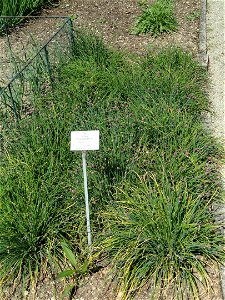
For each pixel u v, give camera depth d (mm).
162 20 6348
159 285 2930
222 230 3299
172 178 3484
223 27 6691
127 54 5570
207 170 3574
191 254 2953
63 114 4270
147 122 4051
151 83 4672
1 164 3756
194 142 3832
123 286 2949
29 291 3066
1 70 5762
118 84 4711
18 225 3184
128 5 7363
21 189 3389
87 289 3055
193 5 7266
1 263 3146
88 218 3084
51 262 3098
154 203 3168
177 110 4258
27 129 4059
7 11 6758
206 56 5766
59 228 3270
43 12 7352
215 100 5023
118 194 3422
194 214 3180
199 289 2973
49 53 5926
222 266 3062
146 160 3689
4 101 4699
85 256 3186
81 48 5387
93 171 3479
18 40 6547
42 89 4910
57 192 3471
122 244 3109
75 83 4715
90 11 7246
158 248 2994
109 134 3945
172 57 5223
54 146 3799
